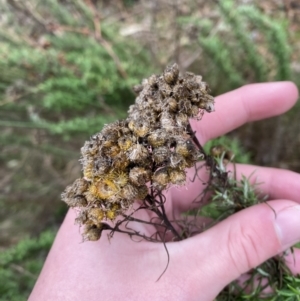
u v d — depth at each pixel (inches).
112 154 3.8
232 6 9.4
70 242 5.4
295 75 10.0
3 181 12.3
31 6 9.8
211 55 9.4
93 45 10.1
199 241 5.1
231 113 6.8
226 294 5.8
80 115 11.0
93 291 5.0
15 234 11.9
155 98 4.2
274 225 4.9
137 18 12.7
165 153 3.8
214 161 5.1
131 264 5.1
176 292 4.9
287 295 5.0
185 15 11.5
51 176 12.0
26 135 11.3
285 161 10.4
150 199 4.5
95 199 3.9
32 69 9.4
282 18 11.1
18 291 8.6
